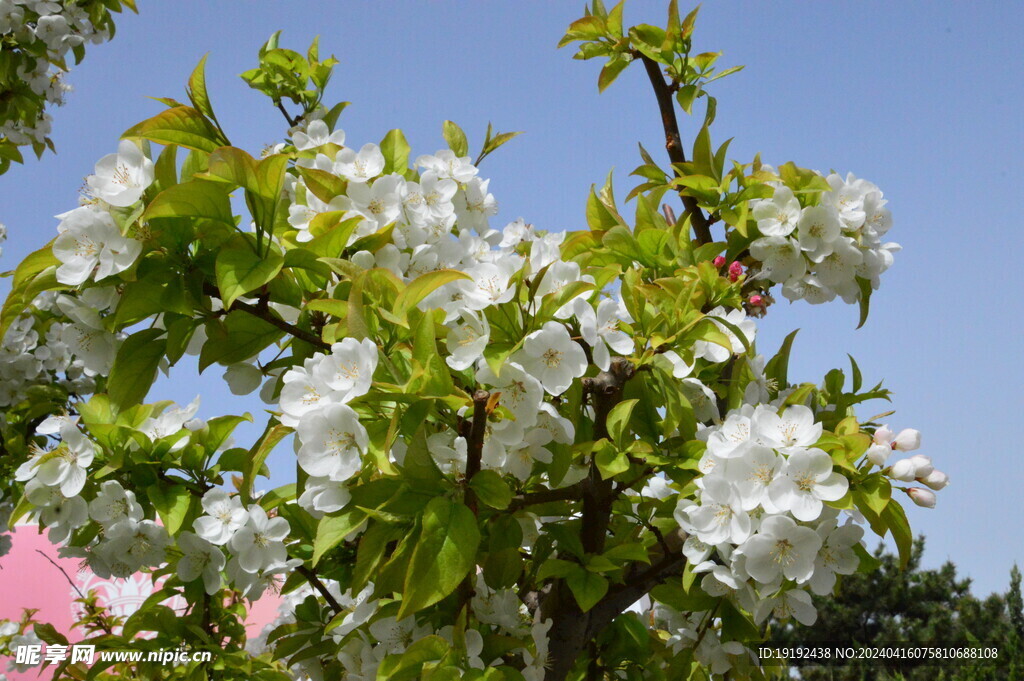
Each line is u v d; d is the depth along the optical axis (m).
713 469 1.66
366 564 1.59
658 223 1.89
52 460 1.73
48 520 1.73
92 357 1.72
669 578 1.76
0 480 2.12
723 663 1.79
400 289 1.62
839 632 5.66
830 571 1.65
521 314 1.64
